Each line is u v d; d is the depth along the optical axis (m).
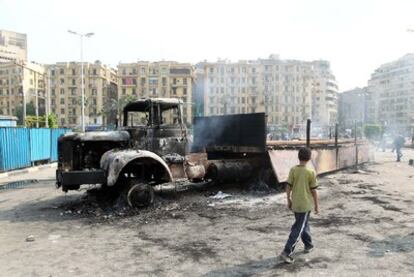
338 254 5.39
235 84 118.25
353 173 16.05
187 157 9.86
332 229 6.80
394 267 4.87
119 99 105.50
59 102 115.62
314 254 5.40
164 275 4.72
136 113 9.52
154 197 9.41
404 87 132.00
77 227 7.20
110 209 8.55
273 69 119.00
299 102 119.69
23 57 159.38
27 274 4.80
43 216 8.22
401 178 14.22
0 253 5.66
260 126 10.60
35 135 20.30
